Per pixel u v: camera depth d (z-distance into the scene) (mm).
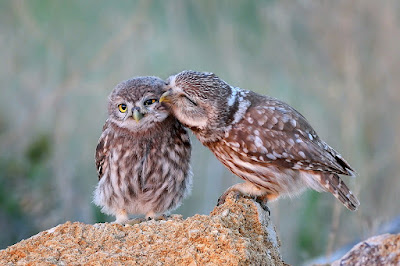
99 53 15430
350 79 14656
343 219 11789
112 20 16297
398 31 15562
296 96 15117
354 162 13594
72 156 14664
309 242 12219
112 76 15109
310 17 15742
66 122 14891
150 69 15219
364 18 15680
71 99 15180
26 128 15156
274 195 8734
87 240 6883
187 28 15766
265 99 8812
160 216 8609
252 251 6633
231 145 8492
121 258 6598
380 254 6617
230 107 8531
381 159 13914
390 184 13211
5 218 13672
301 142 8391
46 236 6934
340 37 15531
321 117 14719
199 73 8625
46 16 16250
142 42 15461
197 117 8516
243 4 15789
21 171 14516
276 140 8383
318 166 8328
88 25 16266
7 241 13484
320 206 12406
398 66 15336
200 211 13391
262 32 15711
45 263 6523
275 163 8398
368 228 10391
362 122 14469
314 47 15695
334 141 14281
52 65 15820
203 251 6598
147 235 6836
